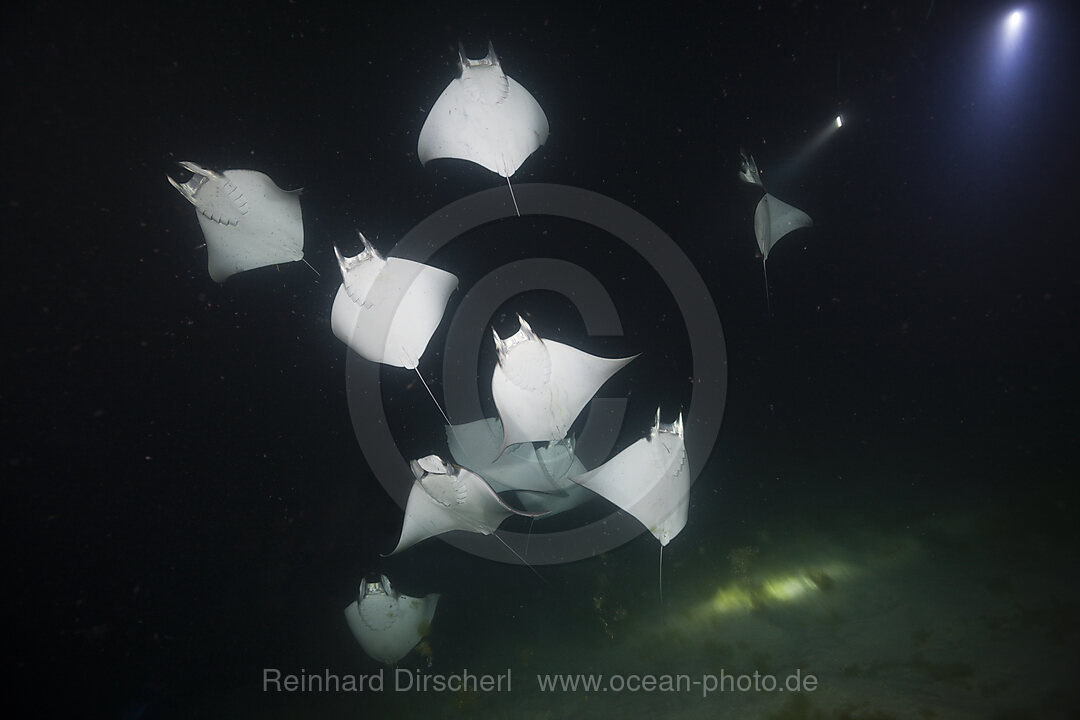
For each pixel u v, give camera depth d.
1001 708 2.94
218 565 8.30
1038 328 7.87
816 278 9.43
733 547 5.65
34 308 8.14
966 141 8.91
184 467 9.10
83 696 6.42
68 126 7.46
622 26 8.65
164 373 8.91
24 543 8.42
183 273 8.46
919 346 8.35
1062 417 6.21
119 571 8.26
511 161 5.34
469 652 5.43
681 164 9.23
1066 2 7.98
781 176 9.34
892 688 3.37
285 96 8.33
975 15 8.35
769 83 9.08
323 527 8.66
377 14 8.06
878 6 8.39
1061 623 3.46
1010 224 8.79
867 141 9.22
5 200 7.55
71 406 8.68
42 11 6.80
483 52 8.66
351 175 8.87
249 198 5.38
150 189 8.04
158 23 7.29
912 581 4.45
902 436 6.84
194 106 7.99
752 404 8.20
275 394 9.16
